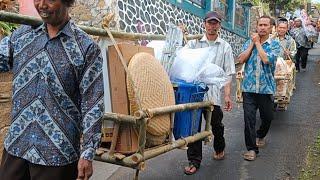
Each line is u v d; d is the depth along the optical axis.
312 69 15.24
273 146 6.61
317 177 5.30
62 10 2.65
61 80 2.65
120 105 3.89
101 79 2.75
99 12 8.01
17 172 2.76
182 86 4.72
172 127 4.29
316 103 9.59
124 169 5.56
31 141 2.69
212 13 5.41
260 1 23.33
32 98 2.68
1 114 4.71
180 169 5.64
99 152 3.91
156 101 4.03
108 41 4.07
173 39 4.84
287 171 5.57
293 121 8.08
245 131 5.98
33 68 2.67
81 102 2.74
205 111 5.04
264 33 5.82
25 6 6.74
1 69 2.85
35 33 2.72
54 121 2.67
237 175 5.46
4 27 5.11
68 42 2.67
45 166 2.69
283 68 7.74
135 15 8.69
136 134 3.88
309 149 6.44
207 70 4.78
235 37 16.95
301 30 14.48
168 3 10.40
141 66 3.97
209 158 6.07
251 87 5.84
